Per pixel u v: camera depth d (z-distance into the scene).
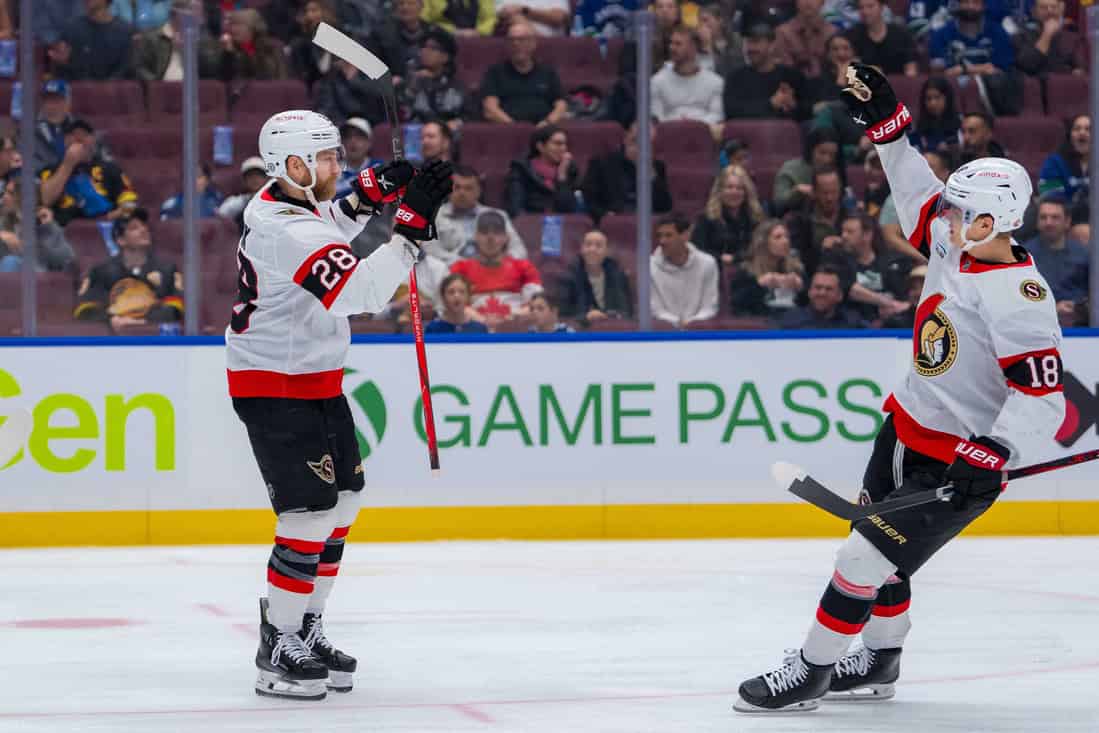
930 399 9.93
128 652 12.48
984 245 9.59
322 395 10.62
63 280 22.47
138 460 21.11
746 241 23.41
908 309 23.34
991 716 9.68
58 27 24.58
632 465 21.88
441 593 16.17
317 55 25.83
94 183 23.47
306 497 10.45
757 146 24.91
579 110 25.83
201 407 21.20
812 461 22.09
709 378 21.98
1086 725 9.38
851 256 23.41
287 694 10.33
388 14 26.06
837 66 26.19
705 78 25.33
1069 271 23.45
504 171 24.97
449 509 21.58
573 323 22.91
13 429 14.23
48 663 11.94
